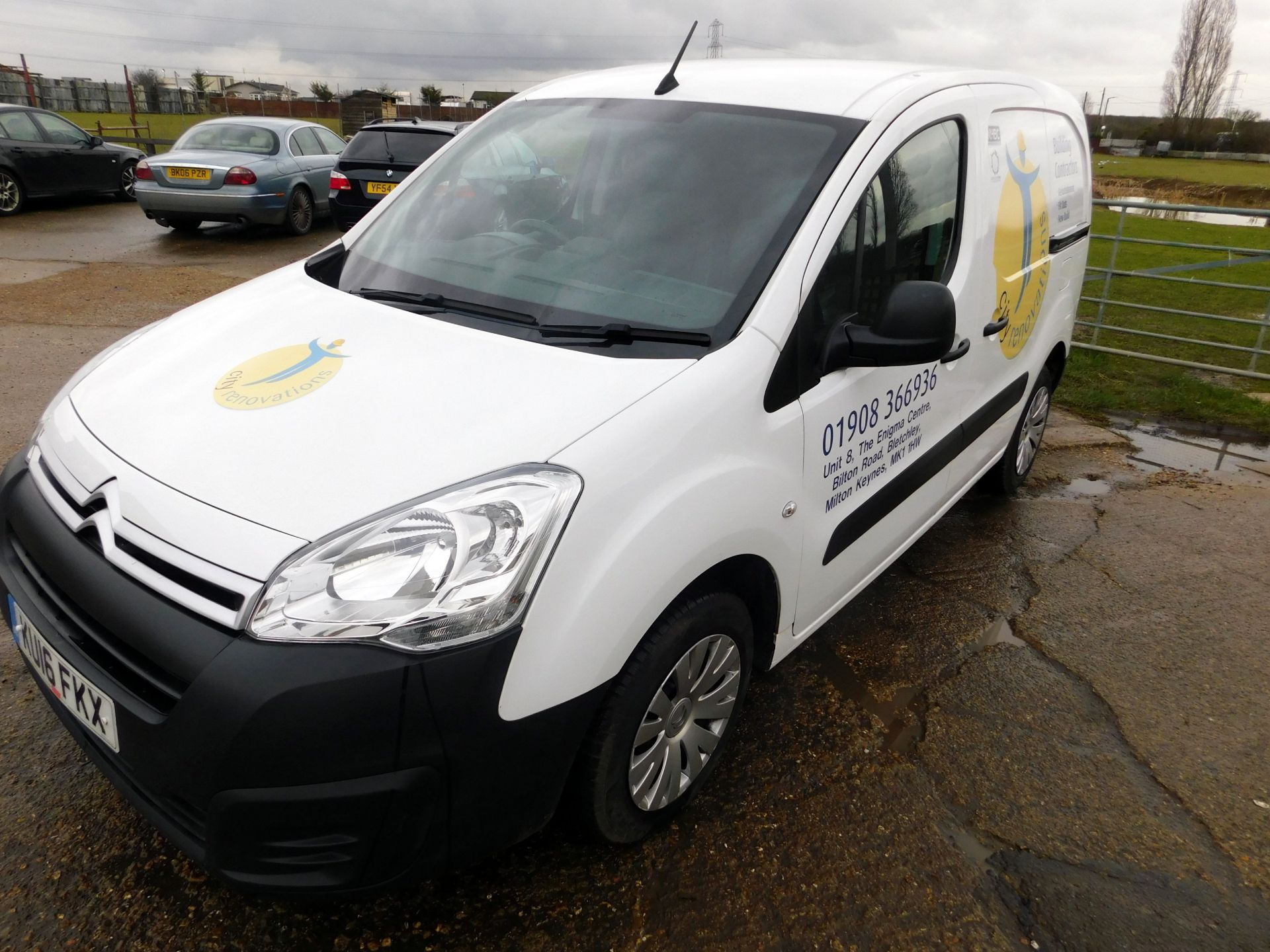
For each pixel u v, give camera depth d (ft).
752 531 7.02
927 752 8.87
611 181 8.59
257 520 5.51
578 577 5.80
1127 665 10.53
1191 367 23.98
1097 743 9.16
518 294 7.85
